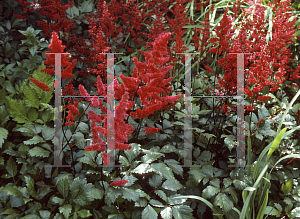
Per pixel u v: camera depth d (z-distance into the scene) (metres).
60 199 1.55
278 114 2.28
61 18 2.44
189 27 2.95
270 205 1.85
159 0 2.93
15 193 1.58
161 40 1.31
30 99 1.96
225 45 1.89
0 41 2.65
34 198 1.66
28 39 2.51
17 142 2.09
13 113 1.91
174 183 1.62
